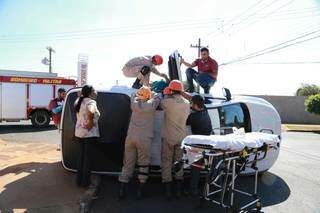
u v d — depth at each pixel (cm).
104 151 653
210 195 584
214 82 802
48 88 1850
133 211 539
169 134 592
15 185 610
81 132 598
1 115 1794
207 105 683
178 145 596
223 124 686
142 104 583
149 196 613
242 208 535
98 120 649
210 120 630
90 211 536
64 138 661
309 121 3391
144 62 703
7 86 1794
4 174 679
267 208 575
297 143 1634
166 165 599
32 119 1825
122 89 673
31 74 2095
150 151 612
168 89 596
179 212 541
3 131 1631
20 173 687
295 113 3412
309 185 724
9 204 522
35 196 558
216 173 532
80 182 609
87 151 605
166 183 598
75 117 657
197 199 600
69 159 662
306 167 930
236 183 720
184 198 605
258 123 731
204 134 609
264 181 745
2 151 952
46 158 843
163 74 719
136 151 602
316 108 2702
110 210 542
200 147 488
